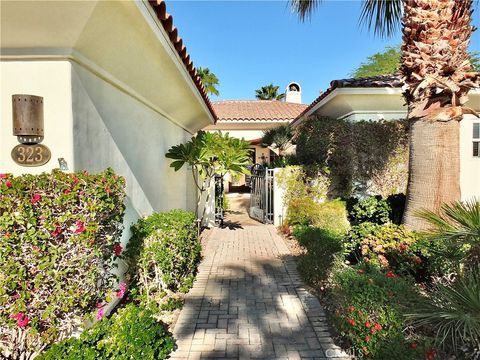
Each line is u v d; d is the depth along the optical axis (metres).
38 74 3.46
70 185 3.07
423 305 3.15
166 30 4.18
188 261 5.63
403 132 10.84
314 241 5.88
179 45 4.71
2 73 3.46
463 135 10.96
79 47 3.51
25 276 2.86
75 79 3.58
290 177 11.28
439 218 4.04
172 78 5.88
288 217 10.16
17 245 2.82
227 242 9.11
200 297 5.18
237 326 4.23
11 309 2.82
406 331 3.12
